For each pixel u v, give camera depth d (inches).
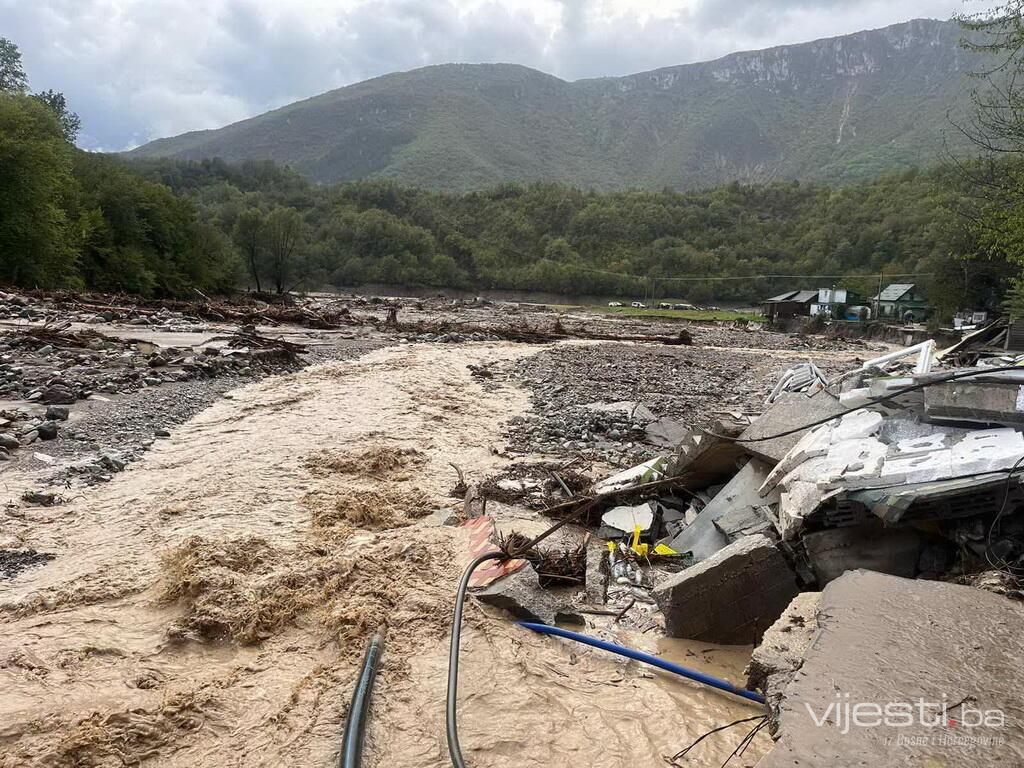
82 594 257.4
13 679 201.9
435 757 177.5
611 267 5782.5
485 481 409.7
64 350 776.3
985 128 987.9
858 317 2583.7
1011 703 145.3
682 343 1742.1
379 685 206.8
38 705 190.2
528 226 6697.8
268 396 667.4
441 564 293.1
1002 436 237.0
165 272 2315.5
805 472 269.3
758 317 3253.0
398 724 190.2
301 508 361.1
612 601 280.7
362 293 5083.7
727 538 293.4
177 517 340.2
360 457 455.2
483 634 238.7
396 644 229.8
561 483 397.1
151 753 176.6
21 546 300.8
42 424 466.6
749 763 177.3
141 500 363.6
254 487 390.3
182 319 1282.0
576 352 1296.8
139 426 515.2
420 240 5748.0
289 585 267.4
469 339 1478.8
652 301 4655.5
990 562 209.5
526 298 5339.6
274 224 3174.2
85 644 223.8
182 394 635.5
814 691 155.4
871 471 239.0
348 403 654.5
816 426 312.2
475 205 7401.6
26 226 1563.7
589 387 819.4
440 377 854.5
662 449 517.7
